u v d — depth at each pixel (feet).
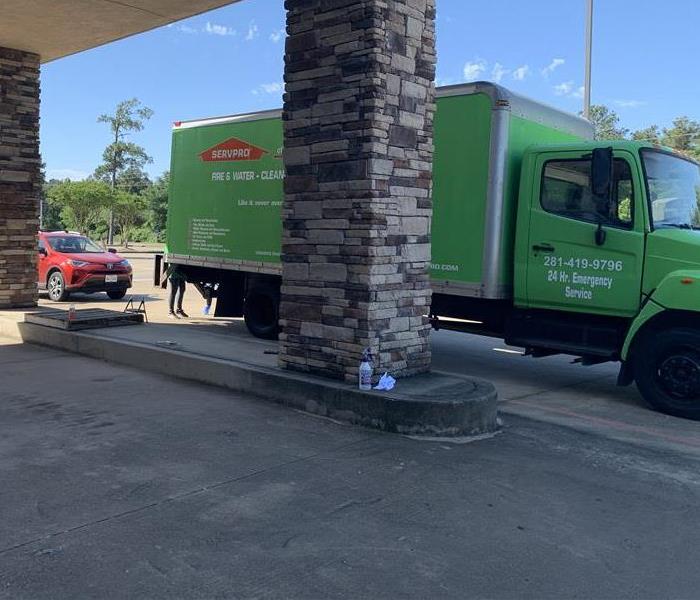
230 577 10.87
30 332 32.65
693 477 16.61
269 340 36.29
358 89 19.88
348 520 13.16
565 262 25.14
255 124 36.45
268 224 35.91
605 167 22.97
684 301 22.18
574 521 13.62
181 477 15.12
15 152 38.17
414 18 20.83
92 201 203.51
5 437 17.76
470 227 27.09
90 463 15.88
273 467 15.92
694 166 26.08
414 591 10.64
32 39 36.55
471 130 26.96
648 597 10.75
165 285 44.86
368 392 19.36
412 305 21.47
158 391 23.11
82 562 11.19
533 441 19.01
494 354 36.04
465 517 13.55
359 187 19.97
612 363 33.68
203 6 31.81
